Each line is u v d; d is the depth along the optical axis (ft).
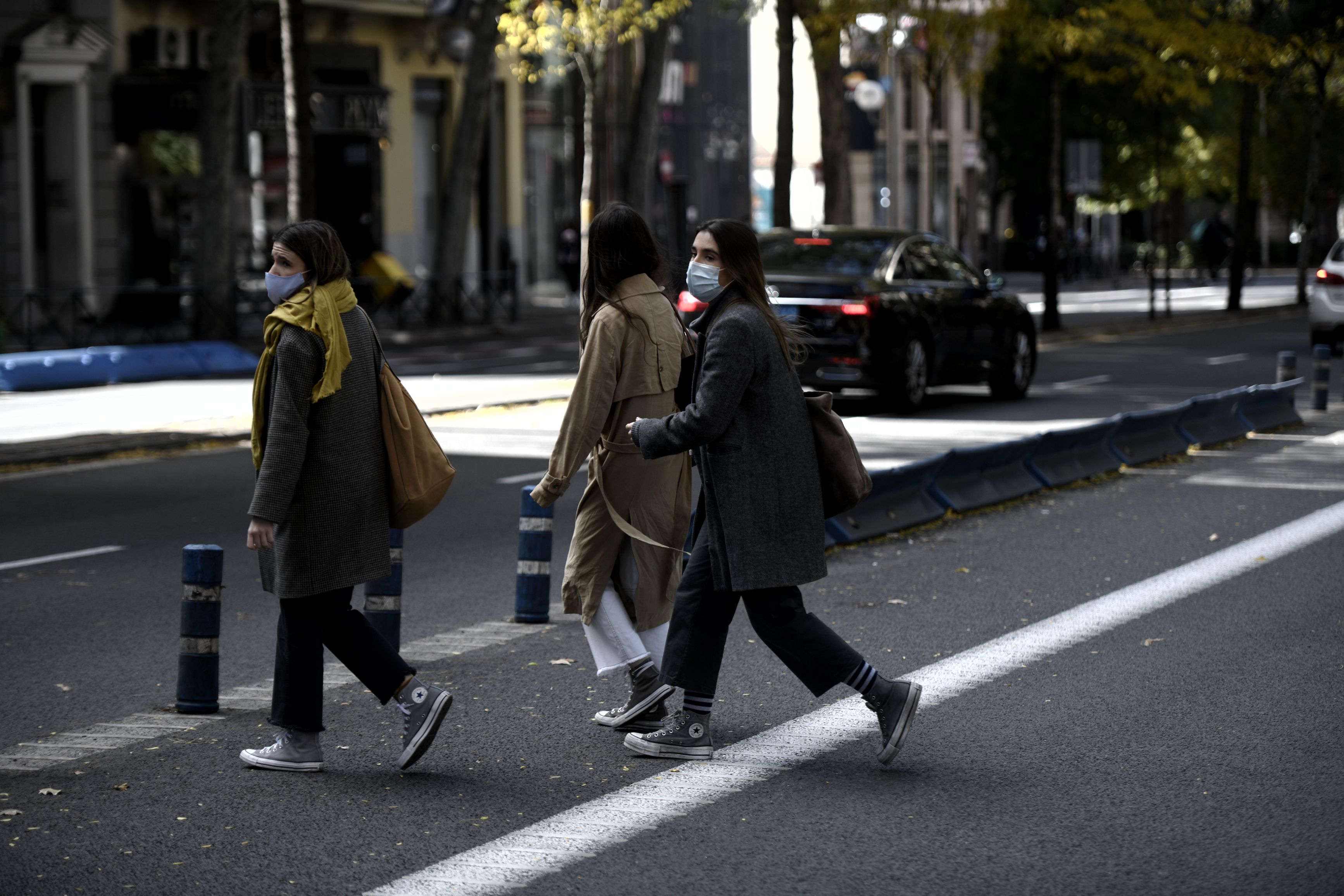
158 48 111.34
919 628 29.45
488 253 139.03
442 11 126.31
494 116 138.31
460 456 53.11
